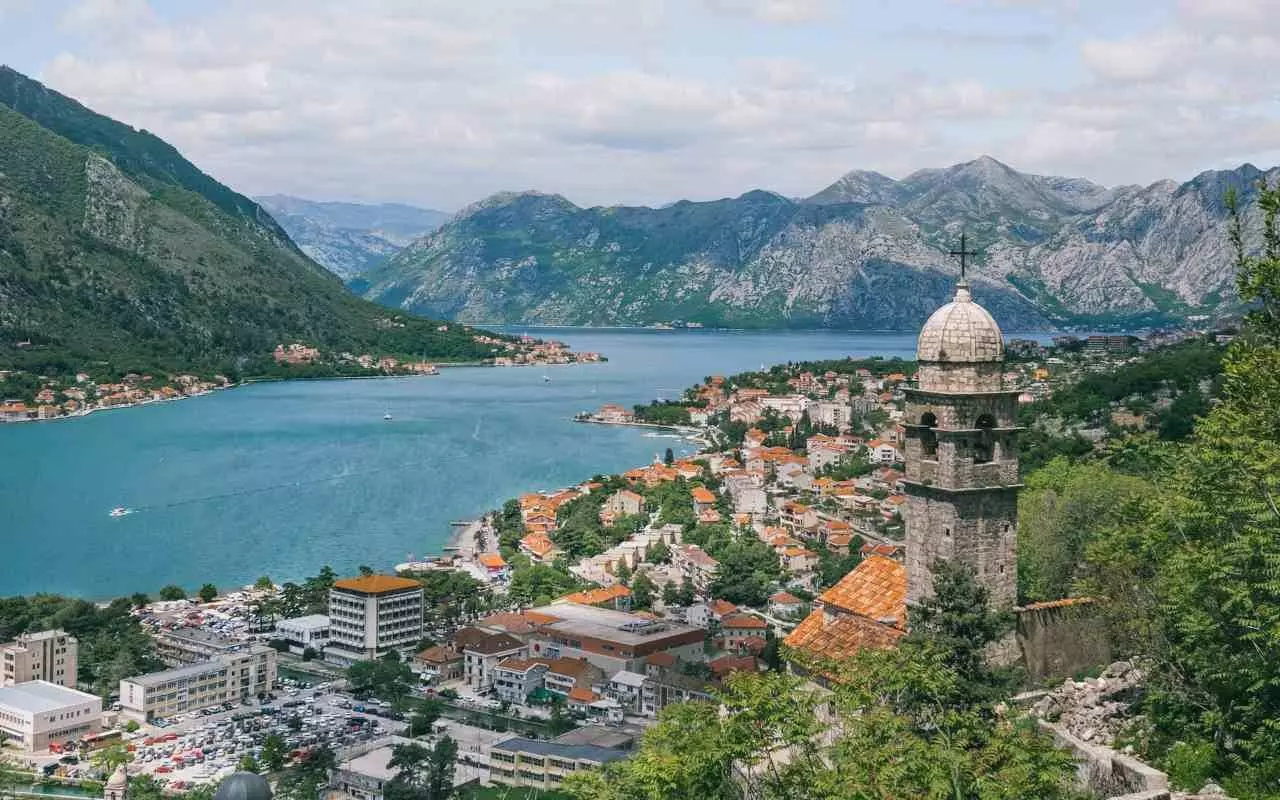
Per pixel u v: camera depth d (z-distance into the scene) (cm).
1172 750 6297
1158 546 7569
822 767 6141
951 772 5550
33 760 19012
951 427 7975
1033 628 7981
